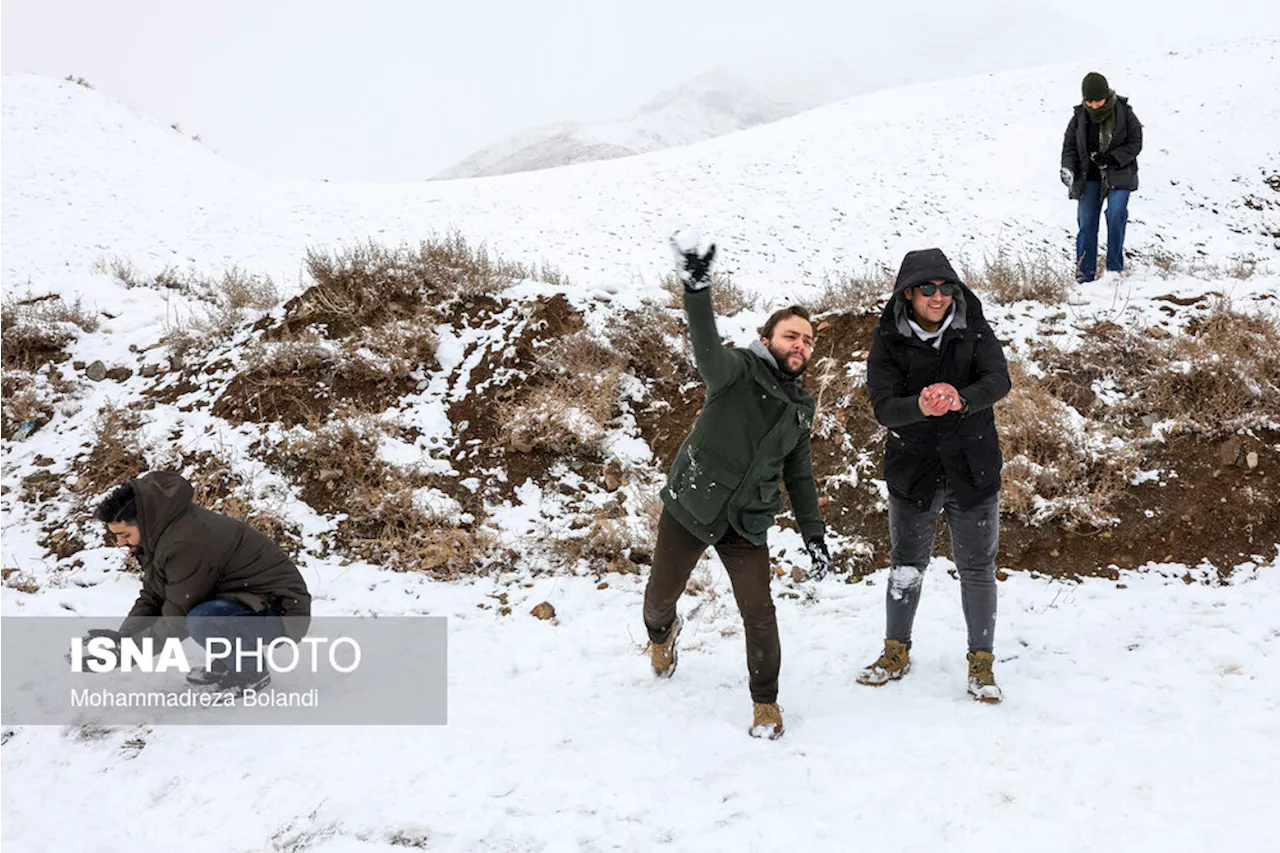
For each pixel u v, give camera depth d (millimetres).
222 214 16375
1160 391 5758
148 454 6301
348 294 7570
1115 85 21781
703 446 3529
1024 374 6000
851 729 3695
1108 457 5406
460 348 7078
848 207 17031
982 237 15344
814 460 5965
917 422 3787
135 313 8766
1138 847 2855
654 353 7055
